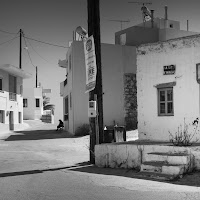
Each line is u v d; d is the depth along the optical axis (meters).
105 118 24.41
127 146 9.80
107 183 7.59
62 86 33.88
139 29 27.17
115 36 28.92
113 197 6.23
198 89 10.60
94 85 10.91
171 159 8.41
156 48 11.70
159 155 8.68
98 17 11.30
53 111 57.72
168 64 11.37
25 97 52.88
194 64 10.71
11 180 8.27
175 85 11.14
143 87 12.06
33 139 23.03
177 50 11.13
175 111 11.16
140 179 7.94
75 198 6.21
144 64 12.03
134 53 25.77
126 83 25.30
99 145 10.59
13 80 35.31
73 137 22.56
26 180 8.23
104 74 24.64
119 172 9.17
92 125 11.23
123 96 25.12
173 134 11.18
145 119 11.99
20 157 13.99
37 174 9.19
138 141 11.44
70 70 25.91
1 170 10.23
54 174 9.12
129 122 25.05
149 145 9.34
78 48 24.20
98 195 6.42
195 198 5.95
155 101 11.75
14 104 34.81
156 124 11.69
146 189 6.83
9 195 6.59
